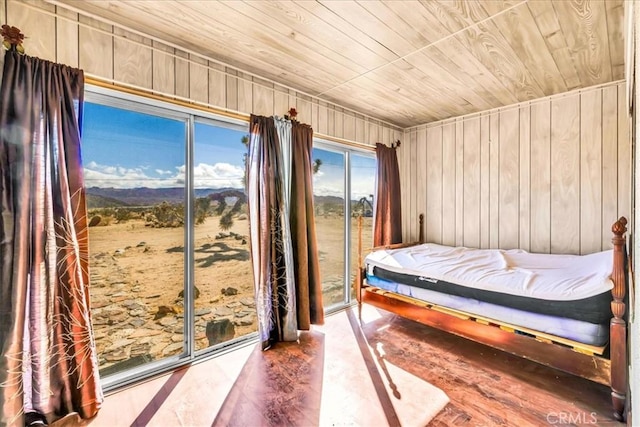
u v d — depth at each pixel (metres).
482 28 1.93
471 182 3.69
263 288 2.54
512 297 2.07
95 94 1.91
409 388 1.98
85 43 1.80
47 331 1.61
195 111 2.30
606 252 2.45
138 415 1.75
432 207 4.07
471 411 1.75
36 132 1.58
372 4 1.70
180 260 2.32
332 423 1.68
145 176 2.15
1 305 1.47
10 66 1.53
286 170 2.77
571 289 1.83
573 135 2.96
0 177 1.49
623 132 2.69
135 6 1.74
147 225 2.17
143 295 2.15
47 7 1.69
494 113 3.49
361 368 2.23
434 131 4.03
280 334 2.67
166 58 2.12
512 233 3.37
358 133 3.65
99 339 1.99
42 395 1.60
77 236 1.71
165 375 2.15
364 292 3.07
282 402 1.86
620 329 1.63
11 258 1.50
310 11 1.77
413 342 2.67
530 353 1.97
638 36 0.71
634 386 0.82
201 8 1.75
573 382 2.02
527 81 2.73
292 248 2.82
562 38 2.02
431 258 2.95
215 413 1.77
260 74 2.60
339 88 2.91
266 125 2.61
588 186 2.88
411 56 2.28
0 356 1.46
